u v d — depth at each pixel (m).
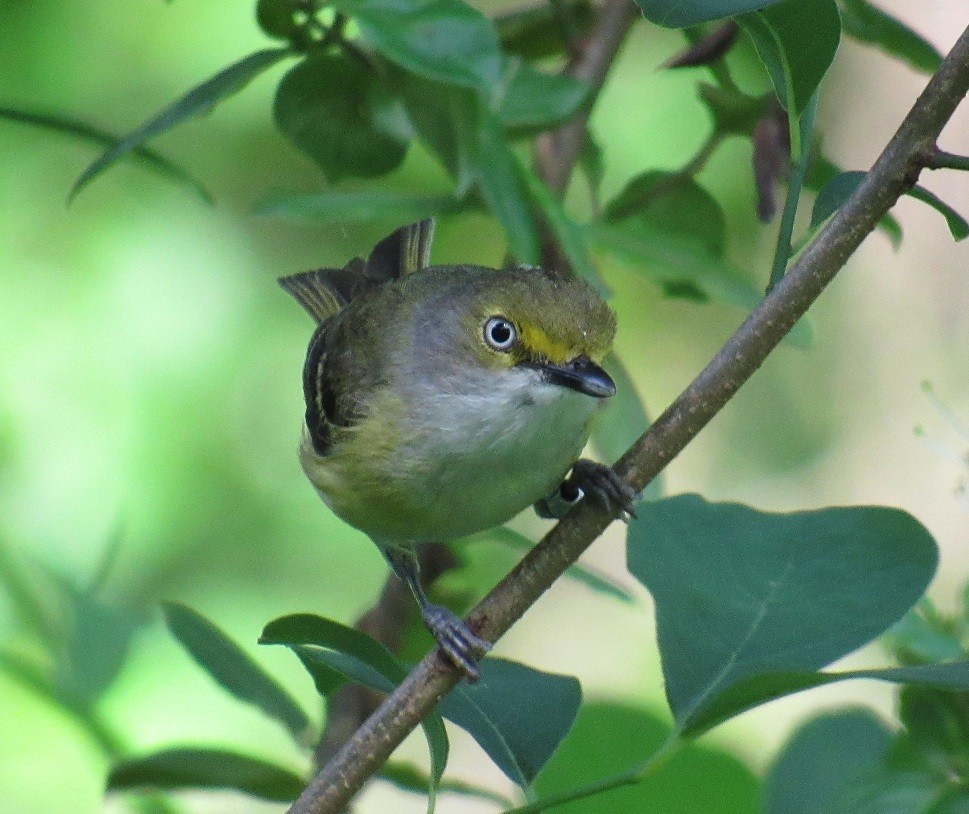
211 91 7.21
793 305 5.77
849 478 15.99
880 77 15.48
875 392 16.23
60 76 13.81
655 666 15.20
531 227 7.70
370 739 5.73
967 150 15.53
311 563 13.85
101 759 10.71
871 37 8.64
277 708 7.22
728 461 16.14
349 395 8.51
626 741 7.91
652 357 15.80
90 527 13.39
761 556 6.23
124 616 8.63
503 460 8.10
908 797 7.03
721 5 5.55
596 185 9.56
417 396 8.24
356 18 6.75
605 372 7.91
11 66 13.73
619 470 6.07
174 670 10.65
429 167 13.38
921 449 15.91
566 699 6.24
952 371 16.16
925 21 15.12
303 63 7.95
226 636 7.24
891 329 16.36
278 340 14.28
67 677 8.38
